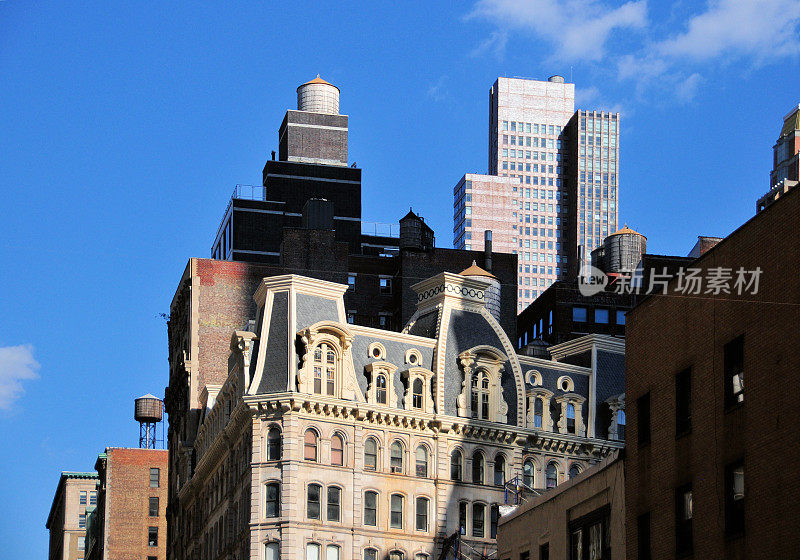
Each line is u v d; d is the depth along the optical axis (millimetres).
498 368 154500
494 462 152000
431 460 148750
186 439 192250
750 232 72188
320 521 139875
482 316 157500
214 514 162000
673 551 77188
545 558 96062
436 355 152000
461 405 150875
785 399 67562
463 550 146375
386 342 150500
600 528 87562
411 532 145500
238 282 199625
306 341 142625
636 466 82750
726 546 71625
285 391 140500
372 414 145125
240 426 147250
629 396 84625
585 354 163875
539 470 154375
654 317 82250
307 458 141000
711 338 75250
